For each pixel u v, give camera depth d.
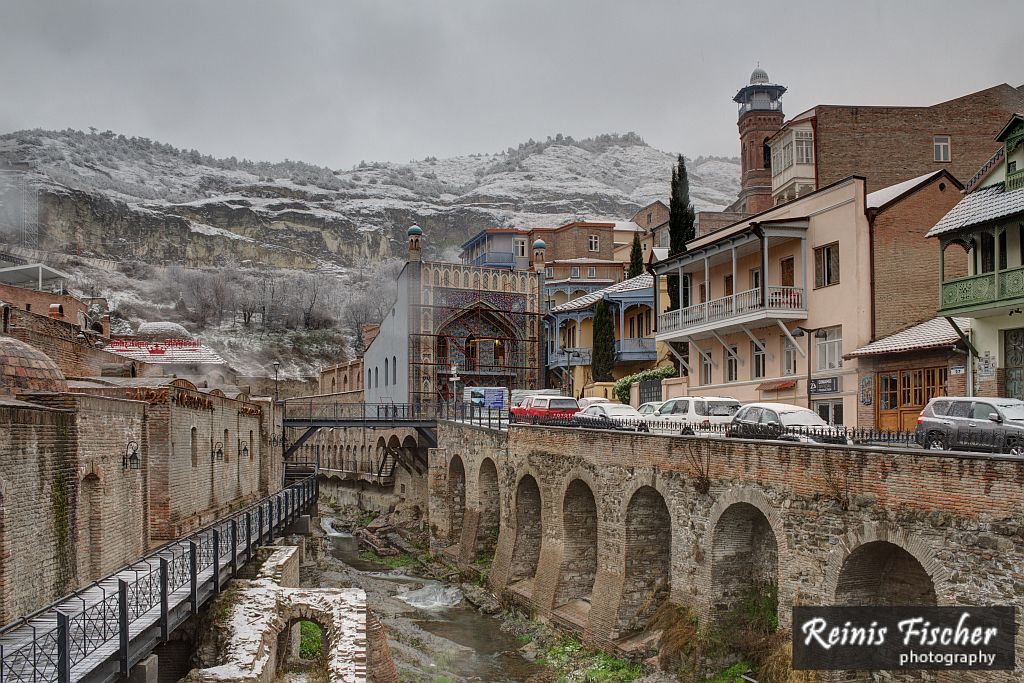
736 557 24.39
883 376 32.84
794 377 37.72
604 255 89.06
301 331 149.38
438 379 66.19
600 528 30.22
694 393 46.12
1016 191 26.91
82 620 16.30
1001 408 20.75
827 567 19.69
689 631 24.56
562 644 30.52
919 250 34.75
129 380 30.17
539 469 35.53
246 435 40.91
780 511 21.28
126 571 22.09
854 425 33.94
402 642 31.77
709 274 45.38
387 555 51.25
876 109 47.62
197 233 193.25
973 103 48.09
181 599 18.39
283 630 22.42
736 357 41.91
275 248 199.50
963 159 47.75
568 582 33.19
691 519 25.12
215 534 21.72
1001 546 15.70
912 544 17.56
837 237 35.44
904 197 34.75
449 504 48.62
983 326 28.23
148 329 92.94
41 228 173.00
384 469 70.06
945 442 21.09
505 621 35.25
